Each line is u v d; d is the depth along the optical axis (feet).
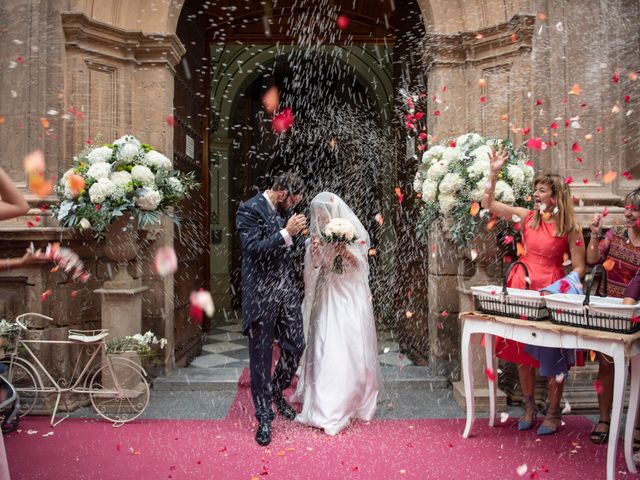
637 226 10.29
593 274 8.88
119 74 14.69
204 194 20.17
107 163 12.30
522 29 13.91
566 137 13.98
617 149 14.06
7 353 11.85
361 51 29.35
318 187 30.37
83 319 13.79
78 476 8.95
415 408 12.78
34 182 7.29
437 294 14.92
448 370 14.83
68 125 13.96
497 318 9.96
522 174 11.79
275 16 22.58
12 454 9.95
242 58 29.50
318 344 11.60
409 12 17.67
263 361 10.80
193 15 18.26
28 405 12.40
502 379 13.34
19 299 12.81
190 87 18.01
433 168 12.23
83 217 12.18
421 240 16.33
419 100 16.52
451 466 9.29
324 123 31.45
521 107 14.25
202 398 13.71
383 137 29.12
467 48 14.96
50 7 13.70
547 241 11.06
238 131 32.07
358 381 11.47
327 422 10.98
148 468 9.25
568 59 14.02
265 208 11.30
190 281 17.85
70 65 13.94
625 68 14.17
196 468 9.23
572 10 14.03
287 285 11.18
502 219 12.62
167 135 15.06
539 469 9.17
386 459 9.60
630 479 8.78
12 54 13.62
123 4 14.74
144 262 14.74
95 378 13.33
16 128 13.58
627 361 8.23
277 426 11.39
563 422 11.55
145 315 14.79
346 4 22.74
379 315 22.18
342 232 11.13
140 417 12.19
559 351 10.06
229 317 28.19
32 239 12.60
